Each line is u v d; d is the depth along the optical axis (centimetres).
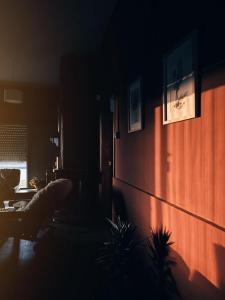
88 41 582
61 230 515
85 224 551
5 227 388
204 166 191
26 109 934
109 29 508
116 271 278
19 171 699
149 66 308
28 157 926
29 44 591
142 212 331
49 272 340
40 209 395
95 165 650
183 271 221
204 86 192
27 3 424
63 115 649
